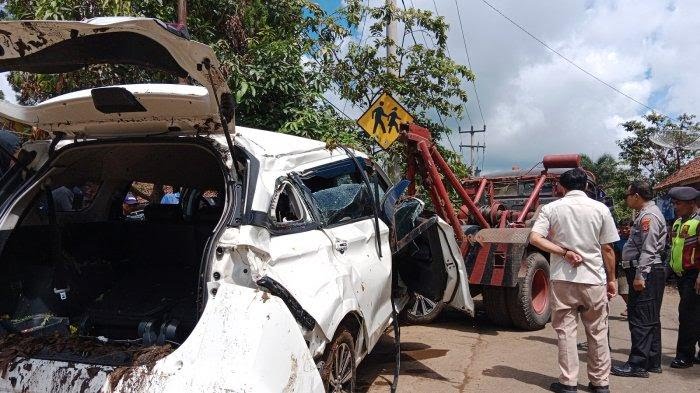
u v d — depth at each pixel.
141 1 7.09
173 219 4.46
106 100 2.95
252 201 2.95
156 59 2.77
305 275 3.23
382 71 10.76
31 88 7.24
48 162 3.41
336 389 3.59
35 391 2.62
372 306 4.14
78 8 6.45
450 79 10.87
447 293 5.30
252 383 2.38
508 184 9.84
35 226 3.63
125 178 4.34
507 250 6.32
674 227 5.71
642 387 4.94
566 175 4.72
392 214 4.83
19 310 3.44
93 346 2.85
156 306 3.49
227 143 3.07
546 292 7.00
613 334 6.96
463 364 5.43
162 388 2.40
